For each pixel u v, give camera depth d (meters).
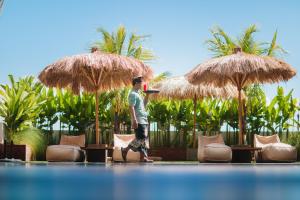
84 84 10.03
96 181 1.42
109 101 13.23
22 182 1.35
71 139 9.67
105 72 9.14
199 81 9.41
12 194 1.00
